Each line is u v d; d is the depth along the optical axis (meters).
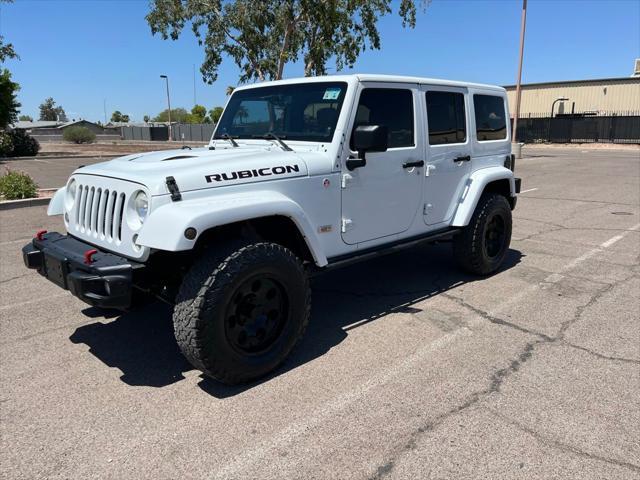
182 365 3.72
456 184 5.13
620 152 29.45
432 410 3.08
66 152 33.94
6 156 29.34
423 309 4.71
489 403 3.14
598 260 6.31
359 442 2.78
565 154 27.27
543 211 9.77
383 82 4.19
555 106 41.41
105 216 3.47
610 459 2.62
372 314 4.62
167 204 3.09
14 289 5.40
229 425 2.96
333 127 3.91
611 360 3.68
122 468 2.61
